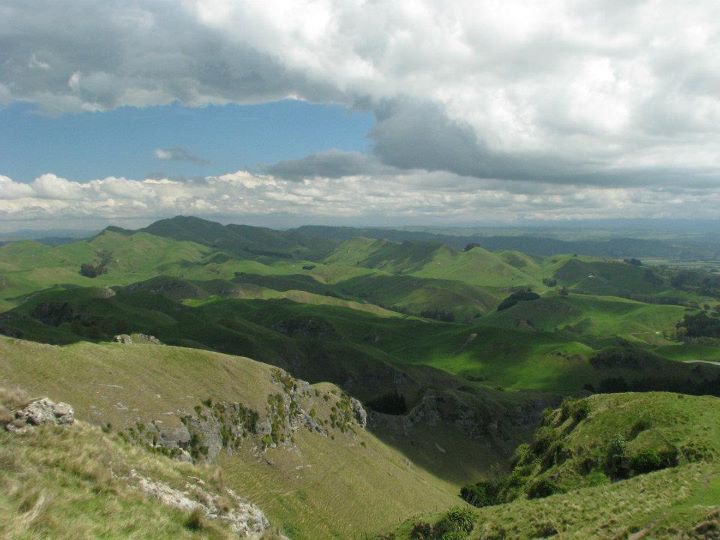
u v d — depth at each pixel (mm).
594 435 83375
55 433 29953
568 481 76125
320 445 90625
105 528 21766
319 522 67250
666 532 32875
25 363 58594
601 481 71562
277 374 98500
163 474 33156
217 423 73125
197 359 84250
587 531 39000
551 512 49344
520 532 47281
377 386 181250
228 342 174625
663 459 67562
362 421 118688
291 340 192250
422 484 103250
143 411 63188
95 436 32500
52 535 19062
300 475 77062
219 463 68562
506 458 145625
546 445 100688
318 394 108188
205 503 32500
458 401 152375
